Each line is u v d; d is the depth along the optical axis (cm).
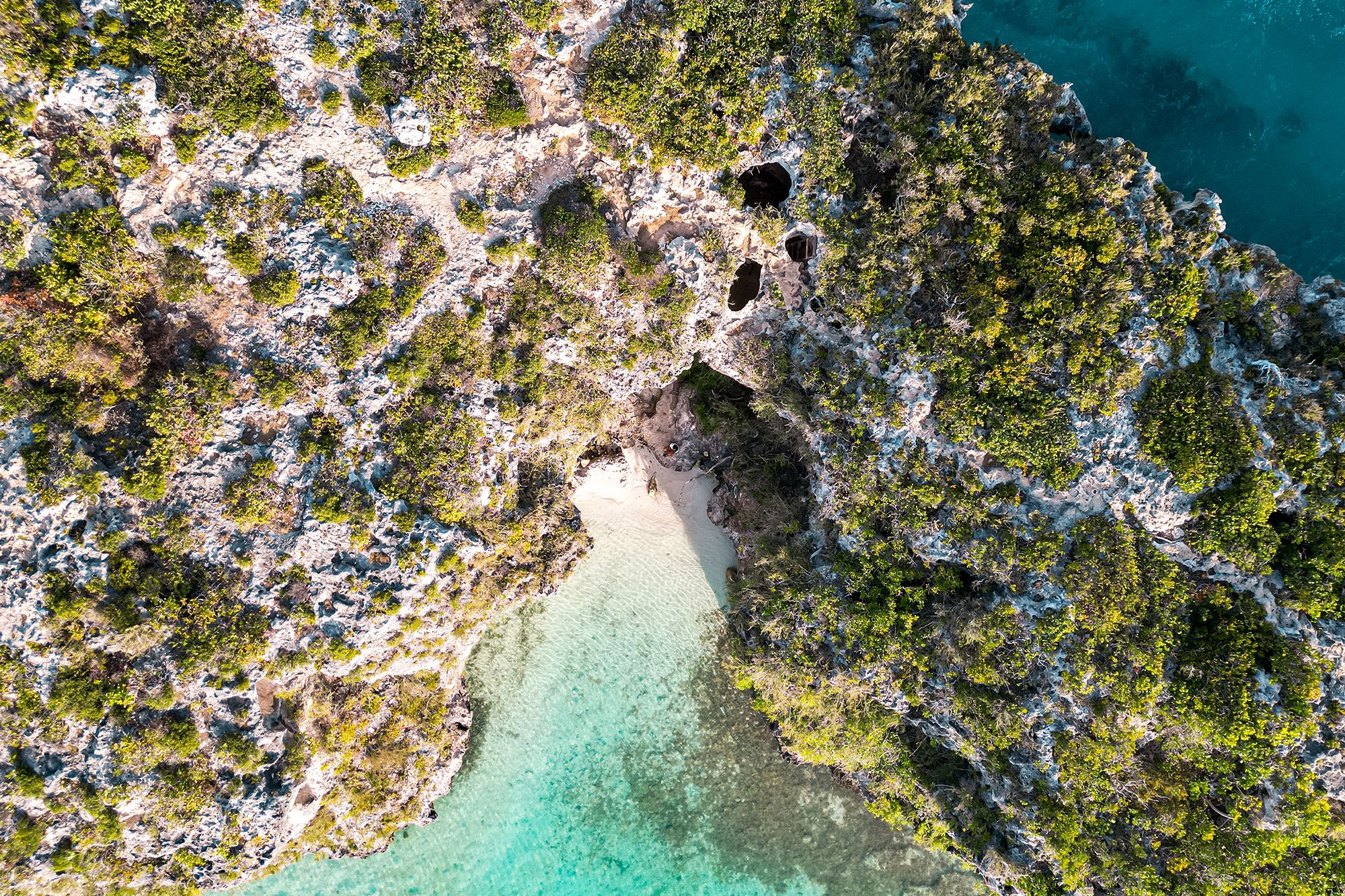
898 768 3073
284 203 2559
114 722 2523
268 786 2689
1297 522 2488
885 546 2825
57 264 2408
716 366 3139
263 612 2620
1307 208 3114
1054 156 2609
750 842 3391
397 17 2581
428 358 2738
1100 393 2500
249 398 2591
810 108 2666
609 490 3400
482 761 3328
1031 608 2584
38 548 2442
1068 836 2603
